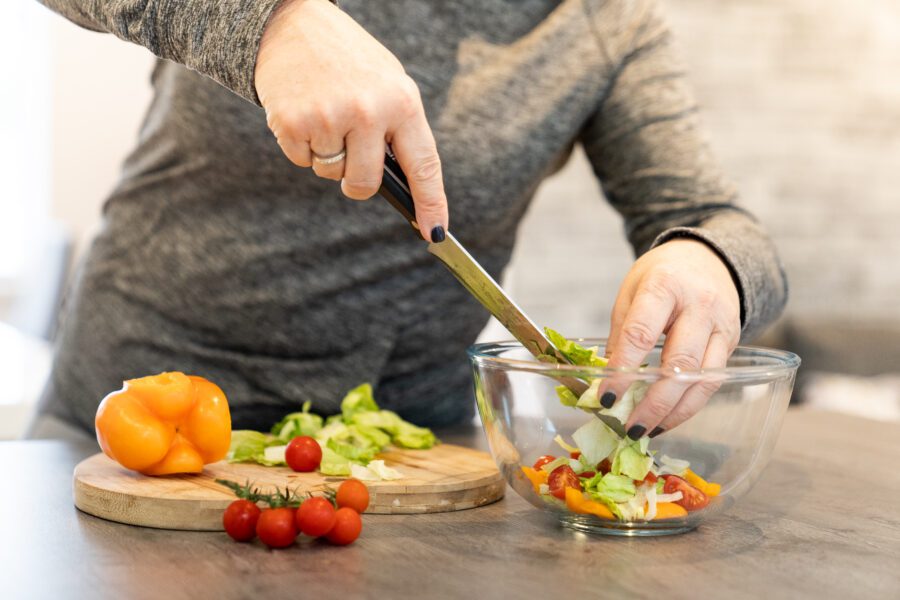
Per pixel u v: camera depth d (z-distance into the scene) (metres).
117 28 0.84
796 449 1.24
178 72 1.24
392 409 1.42
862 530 0.85
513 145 1.27
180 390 0.91
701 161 1.25
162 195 1.31
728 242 0.98
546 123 1.28
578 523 0.82
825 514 0.91
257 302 1.28
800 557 0.76
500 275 1.45
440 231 0.84
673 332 0.85
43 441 1.22
